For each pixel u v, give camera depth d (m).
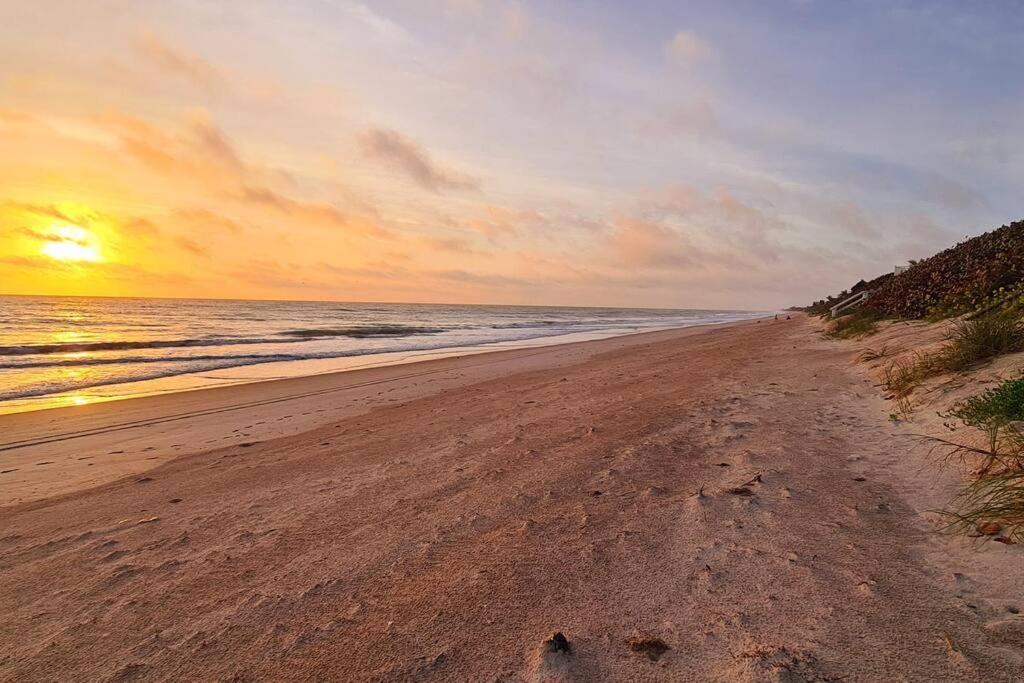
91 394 11.92
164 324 38.62
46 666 2.33
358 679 2.09
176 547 3.54
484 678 2.04
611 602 2.51
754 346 15.48
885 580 2.48
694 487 3.91
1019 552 2.51
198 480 5.19
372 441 6.45
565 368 13.94
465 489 4.32
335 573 3.02
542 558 3.00
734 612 2.34
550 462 4.89
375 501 4.19
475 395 9.88
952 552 2.66
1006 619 2.09
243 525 3.86
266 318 51.41
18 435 7.73
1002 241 12.27
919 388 5.93
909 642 2.03
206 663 2.28
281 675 2.16
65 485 5.32
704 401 7.14
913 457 4.12
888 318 14.12
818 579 2.54
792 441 4.92
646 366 12.52
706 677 1.94
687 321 68.62
